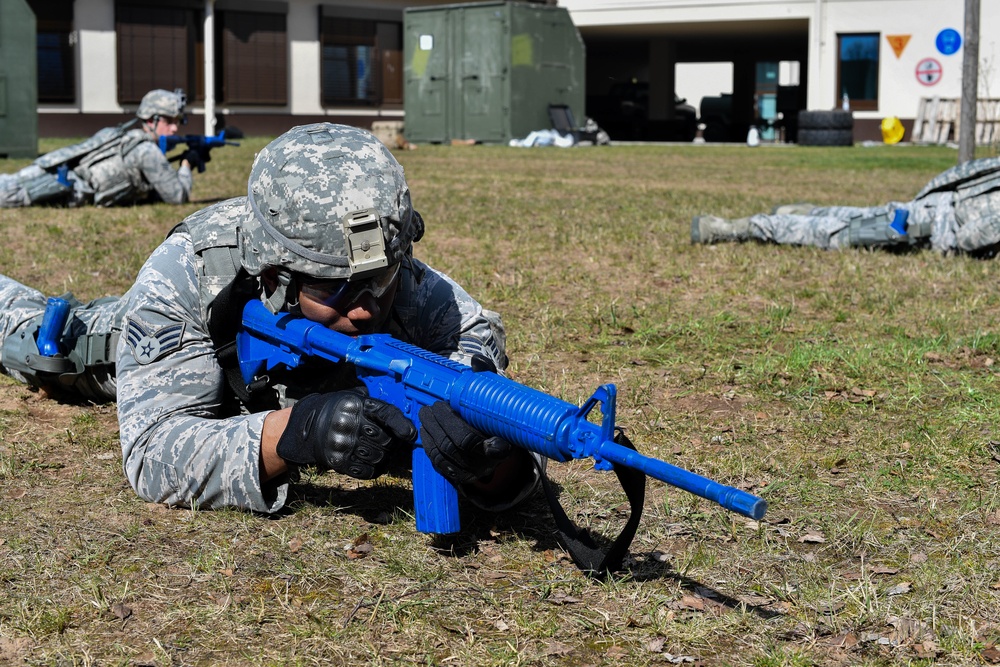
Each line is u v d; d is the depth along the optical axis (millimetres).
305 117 30500
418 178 15594
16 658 2289
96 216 9750
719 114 37938
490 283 6816
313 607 2506
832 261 7633
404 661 2295
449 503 2531
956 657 2344
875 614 2504
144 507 3066
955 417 4059
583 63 29172
